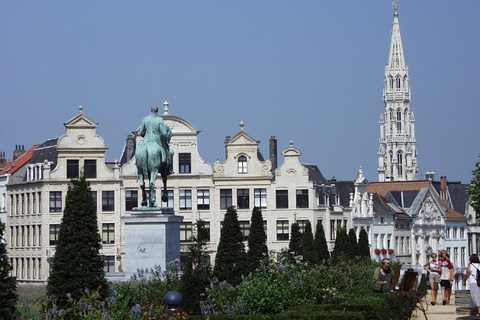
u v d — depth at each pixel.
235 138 121.31
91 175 117.00
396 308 45.75
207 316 40.41
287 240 121.69
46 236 116.12
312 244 89.44
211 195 120.44
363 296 46.88
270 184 121.62
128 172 118.06
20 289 77.25
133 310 37.22
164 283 46.19
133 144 126.12
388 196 157.25
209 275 46.91
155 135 66.00
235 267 68.44
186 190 120.12
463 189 181.62
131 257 64.94
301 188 122.06
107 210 117.19
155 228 64.94
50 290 48.97
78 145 116.56
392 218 147.12
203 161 120.56
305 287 45.56
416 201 156.75
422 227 156.75
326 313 39.84
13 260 123.25
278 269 47.91
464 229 175.00
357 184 139.88
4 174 129.00
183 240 119.56
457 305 57.31
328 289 46.47
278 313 42.03
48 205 116.12
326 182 130.88
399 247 149.62
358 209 137.50
